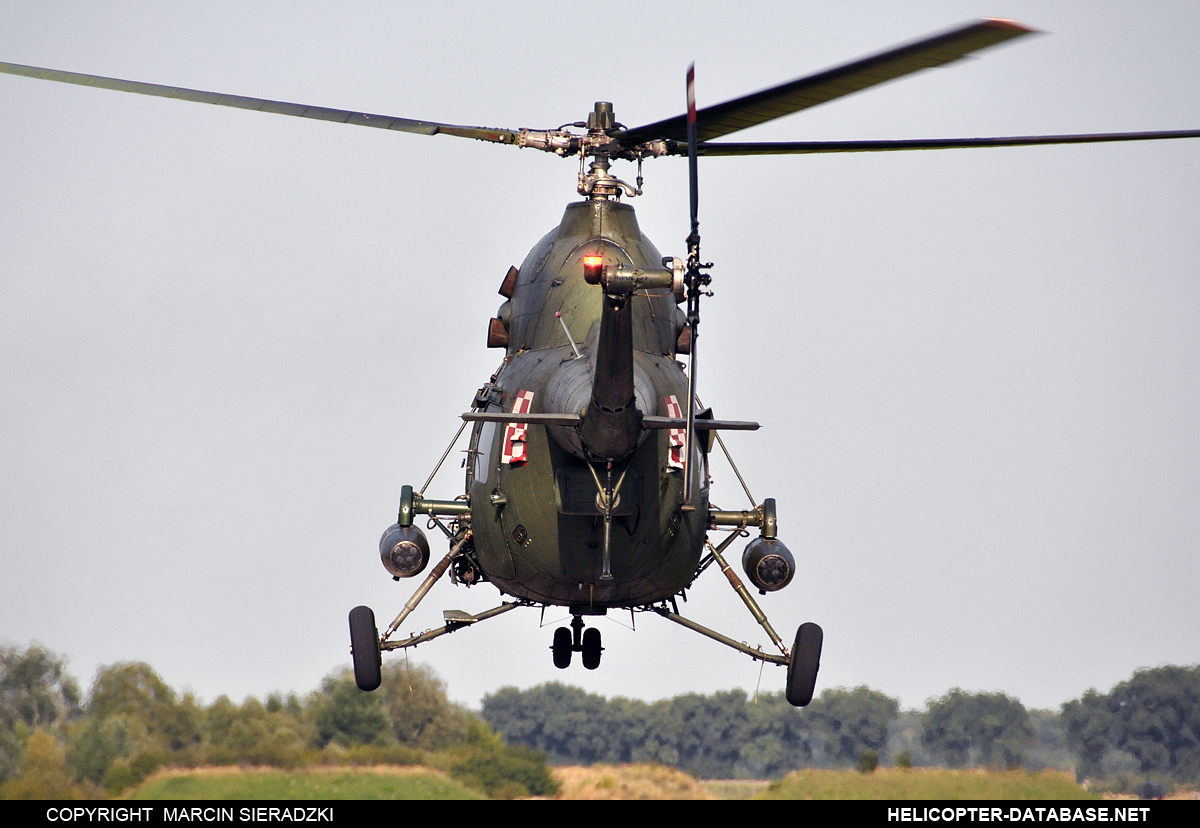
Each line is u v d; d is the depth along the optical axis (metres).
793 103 50.16
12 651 79.38
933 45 39.31
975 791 75.38
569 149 64.94
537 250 67.88
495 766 78.62
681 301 47.72
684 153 64.56
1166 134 59.84
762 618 69.00
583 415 54.09
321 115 60.53
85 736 77.06
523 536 60.81
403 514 67.50
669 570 61.84
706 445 63.47
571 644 73.12
